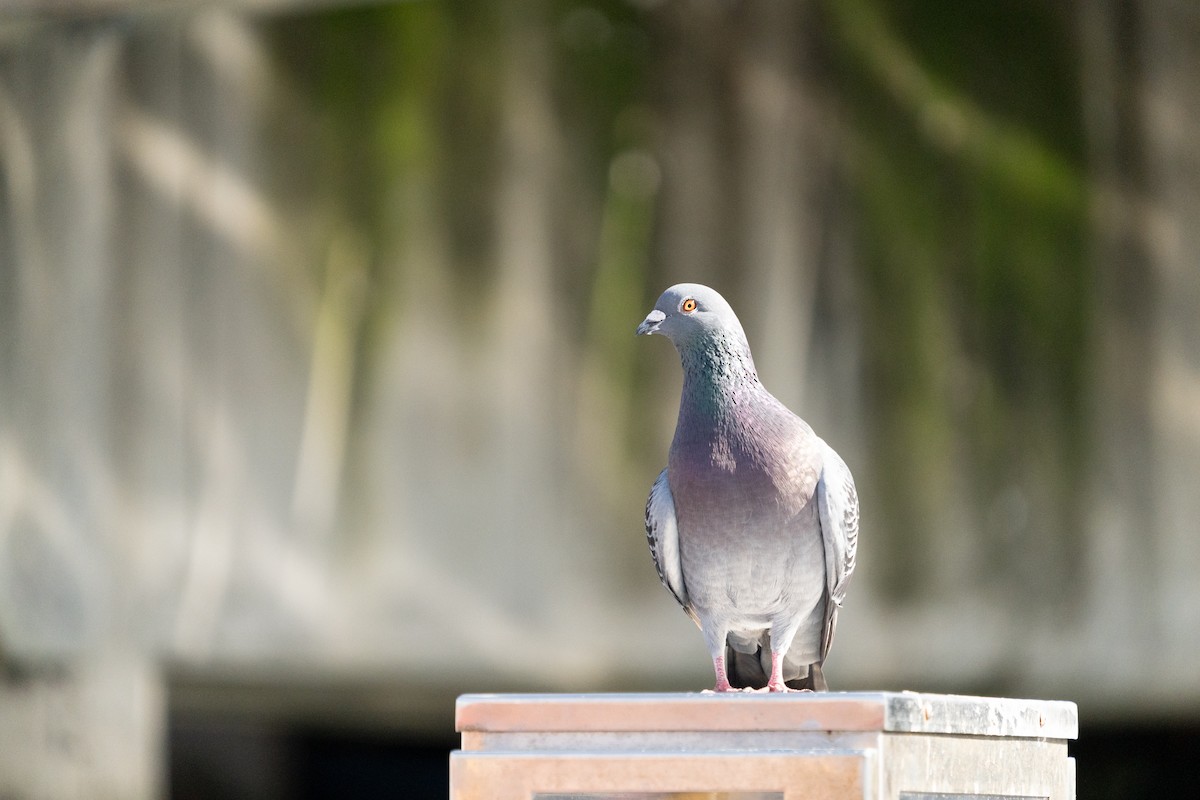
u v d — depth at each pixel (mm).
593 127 10805
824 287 10344
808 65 10383
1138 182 9766
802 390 10391
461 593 11062
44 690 12133
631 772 3539
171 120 11734
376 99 11227
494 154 11000
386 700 13031
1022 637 9922
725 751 3506
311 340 11383
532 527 10898
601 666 10805
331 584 11336
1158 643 9680
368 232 11250
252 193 11531
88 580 11922
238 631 11586
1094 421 9805
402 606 11180
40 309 12039
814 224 10375
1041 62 9945
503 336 10961
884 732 3455
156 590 11758
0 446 12109
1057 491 9859
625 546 10648
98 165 11914
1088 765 13719
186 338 11695
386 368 11211
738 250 10516
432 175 11117
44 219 12039
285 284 11453
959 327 10078
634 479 10641
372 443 11242
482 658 11070
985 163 10039
